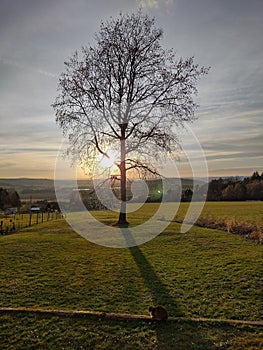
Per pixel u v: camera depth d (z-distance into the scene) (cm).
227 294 735
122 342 516
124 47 1831
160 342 514
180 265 1012
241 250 1239
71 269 978
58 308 662
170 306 668
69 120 1834
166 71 1836
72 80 1855
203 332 544
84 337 532
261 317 608
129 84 1834
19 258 1148
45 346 507
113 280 854
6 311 631
